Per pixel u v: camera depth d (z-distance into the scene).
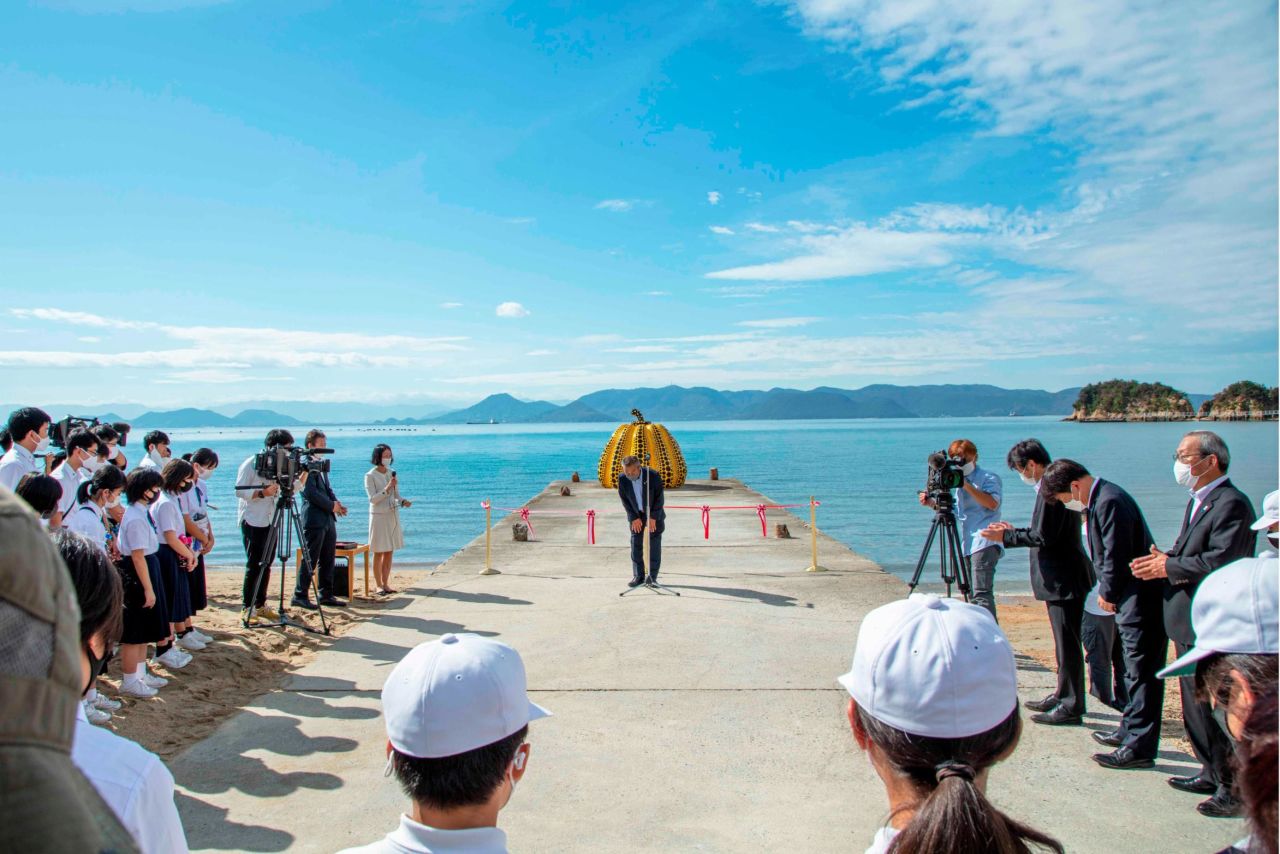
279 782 4.75
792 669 6.87
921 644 1.87
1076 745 5.30
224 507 28.75
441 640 2.19
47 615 0.80
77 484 6.93
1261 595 2.01
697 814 4.41
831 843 4.11
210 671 6.80
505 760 2.05
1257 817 1.44
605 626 8.27
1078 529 5.61
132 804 1.76
